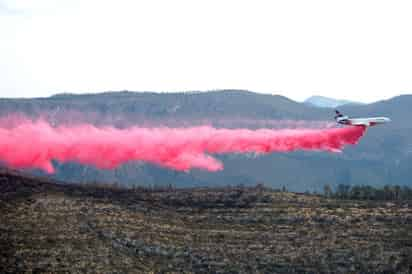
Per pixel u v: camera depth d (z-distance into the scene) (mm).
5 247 197875
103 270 189875
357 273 199625
